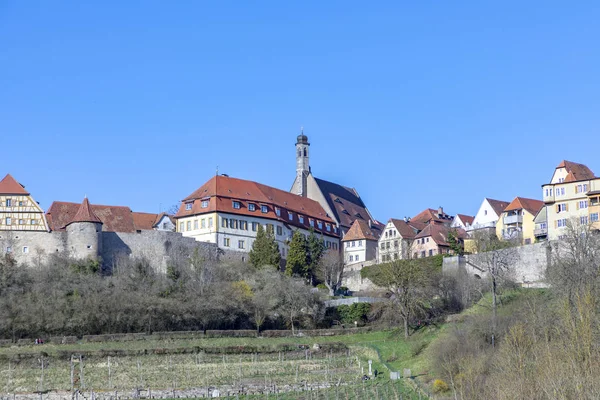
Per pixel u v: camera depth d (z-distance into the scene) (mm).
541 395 92000
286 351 143500
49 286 151750
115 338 143625
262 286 165500
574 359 93375
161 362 133750
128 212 190500
